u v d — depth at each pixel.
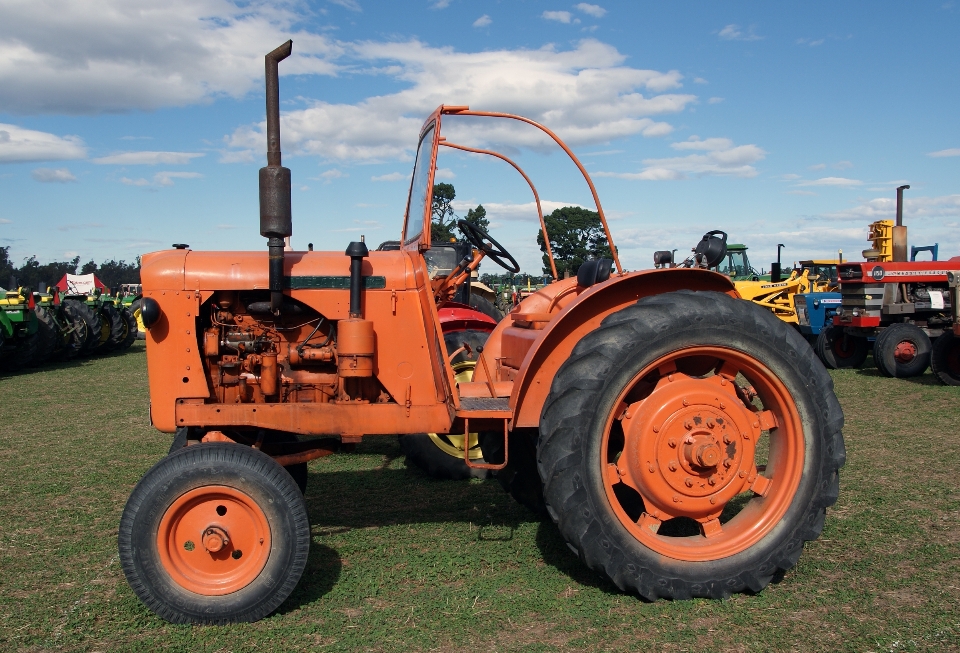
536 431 3.67
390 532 3.63
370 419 3.02
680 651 2.38
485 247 5.55
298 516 2.64
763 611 2.67
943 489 4.16
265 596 2.62
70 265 43.84
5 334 10.88
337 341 3.07
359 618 2.65
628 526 2.76
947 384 8.54
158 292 2.97
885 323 10.12
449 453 4.72
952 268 10.08
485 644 2.45
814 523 2.87
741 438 2.93
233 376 3.08
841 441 2.91
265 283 3.02
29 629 2.60
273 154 2.84
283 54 2.78
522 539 3.50
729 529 2.93
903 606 2.69
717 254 3.40
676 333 2.78
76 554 3.39
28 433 6.34
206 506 2.65
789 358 2.86
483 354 4.26
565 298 3.81
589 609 2.70
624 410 2.91
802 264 16.78
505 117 3.79
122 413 7.41
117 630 2.59
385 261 3.13
